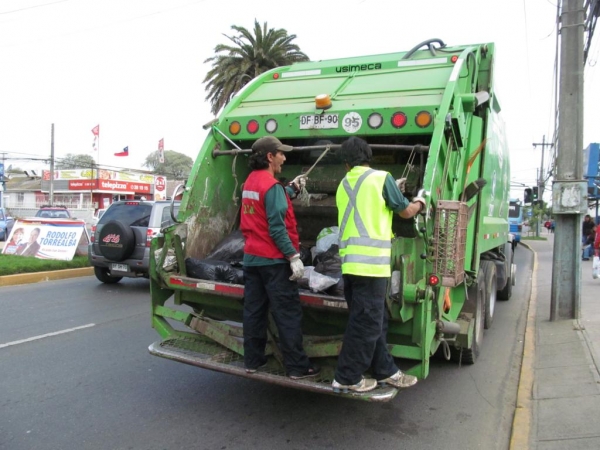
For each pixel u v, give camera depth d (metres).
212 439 4.08
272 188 3.94
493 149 6.57
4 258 12.70
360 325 3.61
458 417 4.57
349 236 3.64
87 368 5.69
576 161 7.44
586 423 4.12
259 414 4.55
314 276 4.11
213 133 5.33
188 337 4.83
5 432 4.15
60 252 13.18
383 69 5.63
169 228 4.79
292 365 3.97
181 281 4.62
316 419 4.48
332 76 5.78
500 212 8.02
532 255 21.42
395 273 3.74
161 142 49.94
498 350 6.67
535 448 3.83
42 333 7.06
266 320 4.14
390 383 3.83
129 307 8.79
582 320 7.39
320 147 4.83
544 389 5.00
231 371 4.14
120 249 10.02
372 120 4.76
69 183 53.22
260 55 27.97
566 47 7.52
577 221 7.47
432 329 4.12
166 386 5.19
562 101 7.54
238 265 4.98
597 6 9.58
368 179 3.66
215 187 5.37
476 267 5.55
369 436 4.17
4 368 5.65
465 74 5.22
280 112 5.20
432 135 4.59
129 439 4.06
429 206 3.98
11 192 58.62
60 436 4.10
